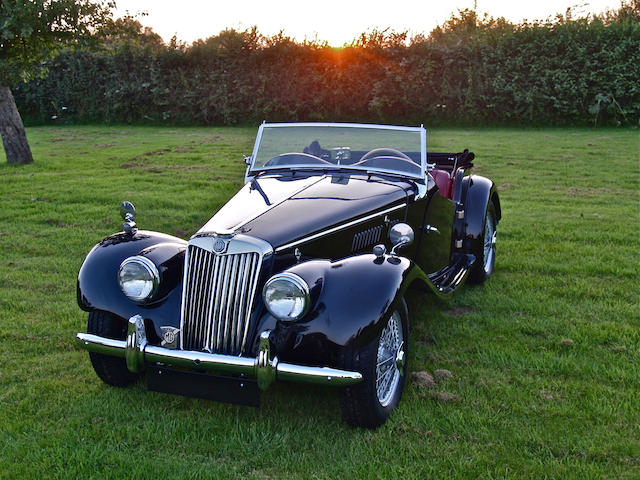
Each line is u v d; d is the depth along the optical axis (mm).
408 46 21812
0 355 4312
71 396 3795
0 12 11578
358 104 22172
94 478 3006
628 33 20234
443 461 3094
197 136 19375
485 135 18828
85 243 7043
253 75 22844
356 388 3246
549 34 20844
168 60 23547
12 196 9633
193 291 3514
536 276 6027
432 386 3861
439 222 5211
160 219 8156
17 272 6031
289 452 3217
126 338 3529
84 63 24203
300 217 3848
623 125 20812
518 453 3154
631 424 3396
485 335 4660
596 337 4531
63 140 18438
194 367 3289
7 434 3369
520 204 9172
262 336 3156
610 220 8078
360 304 3223
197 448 3262
